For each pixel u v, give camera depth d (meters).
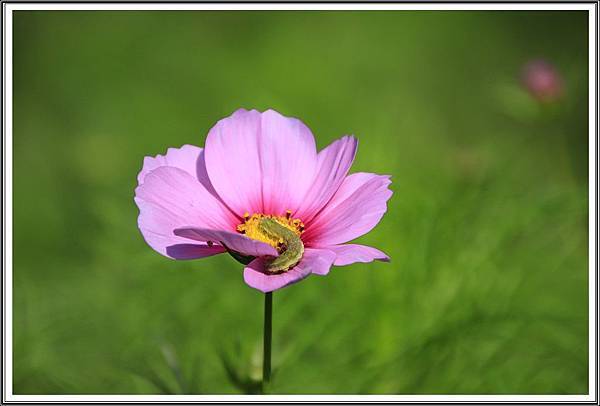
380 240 0.95
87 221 1.15
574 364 0.92
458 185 0.99
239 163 0.79
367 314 0.93
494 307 0.94
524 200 0.98
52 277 1.03
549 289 0.96
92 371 0.92
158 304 0.96
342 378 0.91
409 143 1.10
